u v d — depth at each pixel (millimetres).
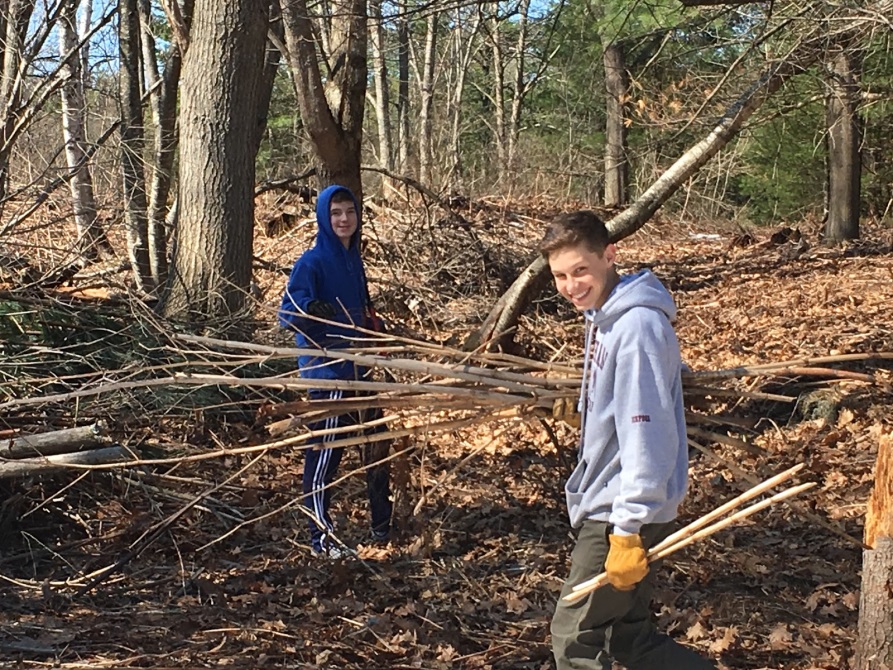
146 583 4750
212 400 6395
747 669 4047
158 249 9516
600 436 3059
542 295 10891
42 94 8820
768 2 6973
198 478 5680
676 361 3043
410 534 5340
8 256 7500
